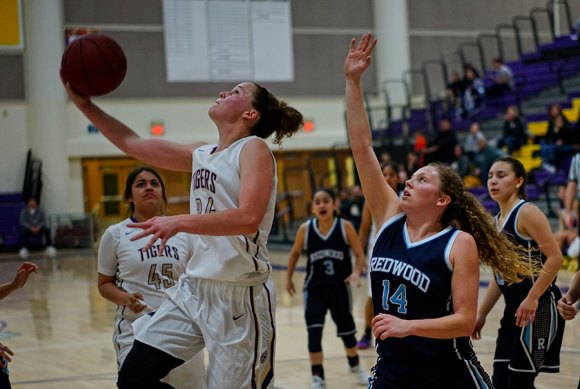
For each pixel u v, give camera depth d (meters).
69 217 21.73
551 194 15.10
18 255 20.62
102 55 3.81
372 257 3.43
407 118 21.12
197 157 3.68
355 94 3.62
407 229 3.37
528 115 17.30
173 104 22.67
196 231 3.20
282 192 22.64
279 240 19.77
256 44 23.23
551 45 19.53
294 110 3.83
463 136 18.39
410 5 24.50
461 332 3.13
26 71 21.78
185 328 3.64
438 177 3.32
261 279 3.67
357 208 15.55
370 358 7.15
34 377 6.68
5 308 11.27
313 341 6.14
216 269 3.58
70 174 22.12
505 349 4.57
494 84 18.36
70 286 13.85
